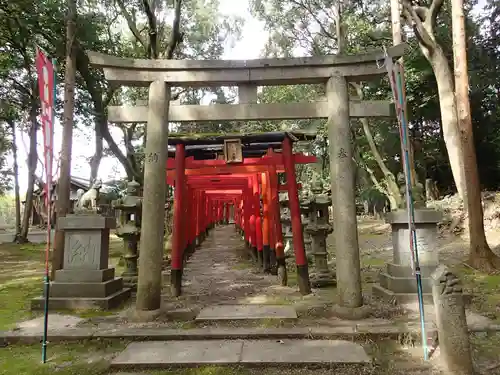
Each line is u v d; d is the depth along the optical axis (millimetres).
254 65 6879
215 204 36844
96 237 7918
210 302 7609
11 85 21031
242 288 9148
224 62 6875
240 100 7051
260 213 13141
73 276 7711
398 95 5707
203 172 11656
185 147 9727
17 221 25281
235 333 5672
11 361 5047
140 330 5871
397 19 13844
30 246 21953
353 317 6270
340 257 6531
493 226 16766
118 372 4691
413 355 4996
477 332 5703
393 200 22266
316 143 23625
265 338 5621
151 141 6777
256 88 7113
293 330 5719
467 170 11578
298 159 10414
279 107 6992
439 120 25047
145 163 6801
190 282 10078
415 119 24641
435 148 25562
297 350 5102
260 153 11586
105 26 17812
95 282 7660
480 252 11062
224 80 6934
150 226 6656
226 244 21625
